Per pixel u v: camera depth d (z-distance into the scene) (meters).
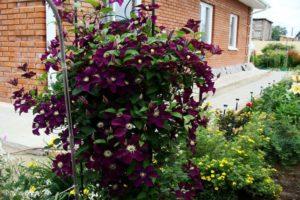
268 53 31.55
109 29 2.38
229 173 3.54
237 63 17.20
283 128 5.40
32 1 5.92
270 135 5.17
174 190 2.51
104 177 2.21
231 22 16.19
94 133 2.15
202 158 3.70
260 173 3.75
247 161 3.99
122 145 2.01
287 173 4.72
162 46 2.21
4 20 6.28
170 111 2.13
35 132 2.27
